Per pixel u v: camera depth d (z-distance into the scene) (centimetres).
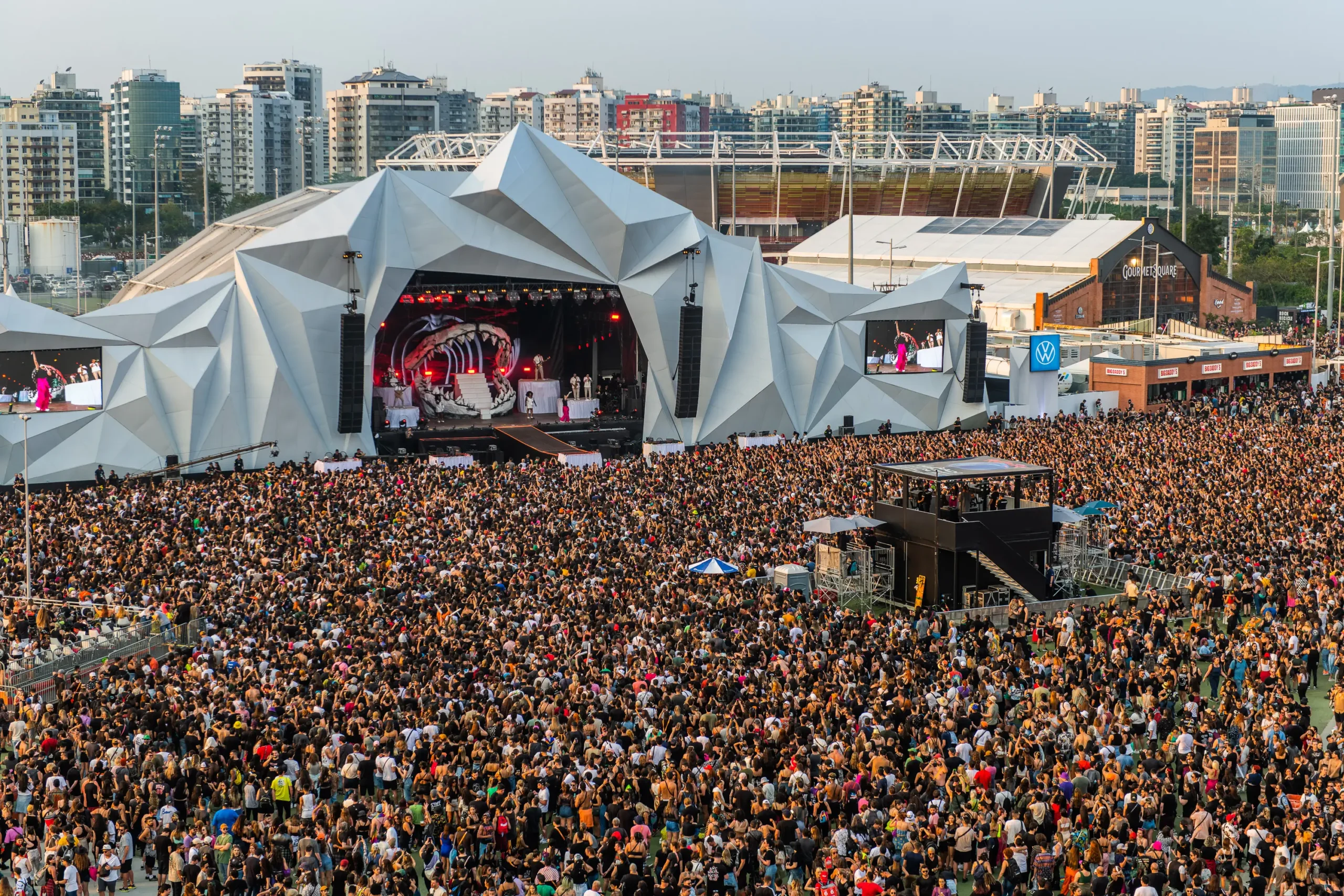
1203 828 3212
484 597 4981
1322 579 5244
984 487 6519
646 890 2842
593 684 4012
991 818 3180
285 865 3114
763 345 10269
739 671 4200
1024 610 5231
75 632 4712
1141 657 4625
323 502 6844
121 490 7456
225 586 5228
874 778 3434
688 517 6600
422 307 10738
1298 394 11356
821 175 19000
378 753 3566
